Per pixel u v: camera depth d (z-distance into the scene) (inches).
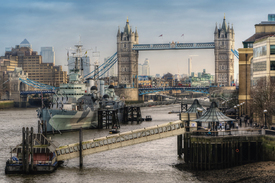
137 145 4185.5
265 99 4052.7
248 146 3034.0
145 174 2994.6
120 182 2807.6
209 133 2989.7
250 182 2573.8
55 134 5433.1
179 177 2864.2
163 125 3312.0
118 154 3732.8
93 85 7130.9
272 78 4264.3
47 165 3043.8
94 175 2994.6
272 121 3978.8
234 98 6717.5
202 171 2940.5
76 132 5689.0
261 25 5442.9
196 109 3715.6
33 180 2874.0
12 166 3036.4
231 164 2965.1
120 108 7524.6
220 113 3186.5
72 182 2824.8
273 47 4261.8
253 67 4719.5
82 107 6058.1
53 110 5462.6
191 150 3006.9
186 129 3336.6
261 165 2878.9
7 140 4909.0
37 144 3078.2
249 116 4968.0
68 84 6338.6
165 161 3410.4
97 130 6008.9
